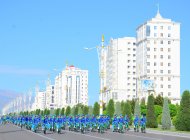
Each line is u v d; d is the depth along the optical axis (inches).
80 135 1632.6
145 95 5477.4
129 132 1955.0
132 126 2687.0
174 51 6437.0
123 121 2010.3
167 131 1942.7
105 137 1476.4
